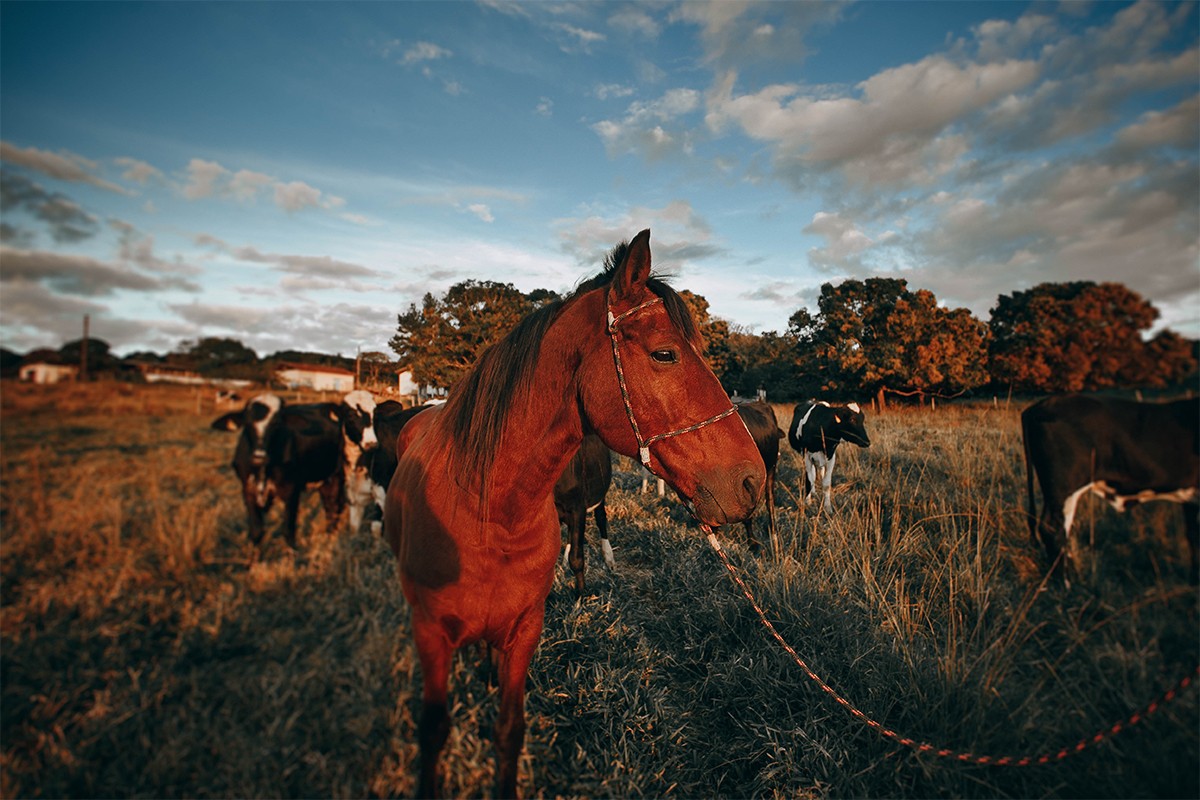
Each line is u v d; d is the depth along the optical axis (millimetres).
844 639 2809
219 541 4691
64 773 2010
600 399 1511
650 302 1508
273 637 3004
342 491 5695
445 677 1802
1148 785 1872
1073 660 2455
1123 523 3604
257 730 2295
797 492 6188
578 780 2107
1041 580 3221
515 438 1625
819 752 2146
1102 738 1748
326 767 2072
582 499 3586
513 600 1731
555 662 2779
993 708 2240
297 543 4895
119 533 4254
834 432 5473
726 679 2609
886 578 3395
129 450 7340
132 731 2248
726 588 3467
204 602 3438
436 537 1726
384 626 3062
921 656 2553
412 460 2092
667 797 2051
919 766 2074
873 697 2412
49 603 3188
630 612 3342
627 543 4762
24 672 2570
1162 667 2264
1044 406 3477
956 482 4965
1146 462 3131
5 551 3850
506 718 1775
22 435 7000
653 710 2422
